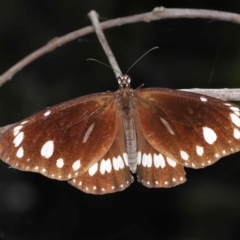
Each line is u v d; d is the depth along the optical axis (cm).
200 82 50
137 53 51
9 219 50
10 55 52
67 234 50
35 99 51
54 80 52
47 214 50
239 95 40
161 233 49
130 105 39
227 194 49
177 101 38
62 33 52
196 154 38
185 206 49
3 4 52
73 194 50
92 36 52
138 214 50
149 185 38
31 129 38
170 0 51
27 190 50
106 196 50
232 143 37
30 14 52
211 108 38
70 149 38
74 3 52
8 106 51
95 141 38
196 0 51
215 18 45
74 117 38
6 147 37
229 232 48
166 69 51
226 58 50
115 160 39
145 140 39
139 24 51
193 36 51
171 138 38
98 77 51
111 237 50
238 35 50
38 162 38
